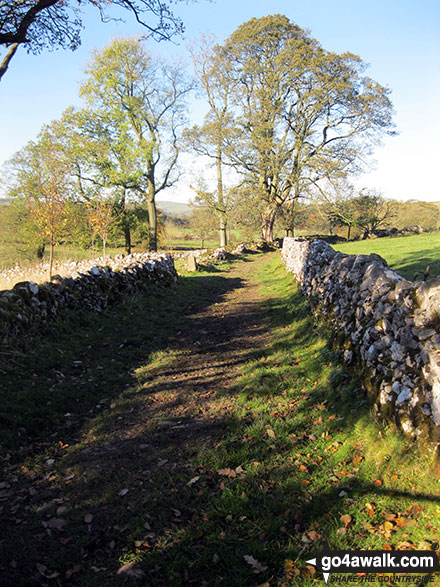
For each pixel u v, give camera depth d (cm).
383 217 4428
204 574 274
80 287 946
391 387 415
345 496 338
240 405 528
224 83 3484
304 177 3394
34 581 265
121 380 627
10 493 356
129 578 270
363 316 542
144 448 434
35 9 747
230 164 3547
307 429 455
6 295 699
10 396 512
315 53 3092
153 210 3816
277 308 1085
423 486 327
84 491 361
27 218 2656
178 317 1059
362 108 3134
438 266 1159
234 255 3078
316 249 1041
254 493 351
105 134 3319
